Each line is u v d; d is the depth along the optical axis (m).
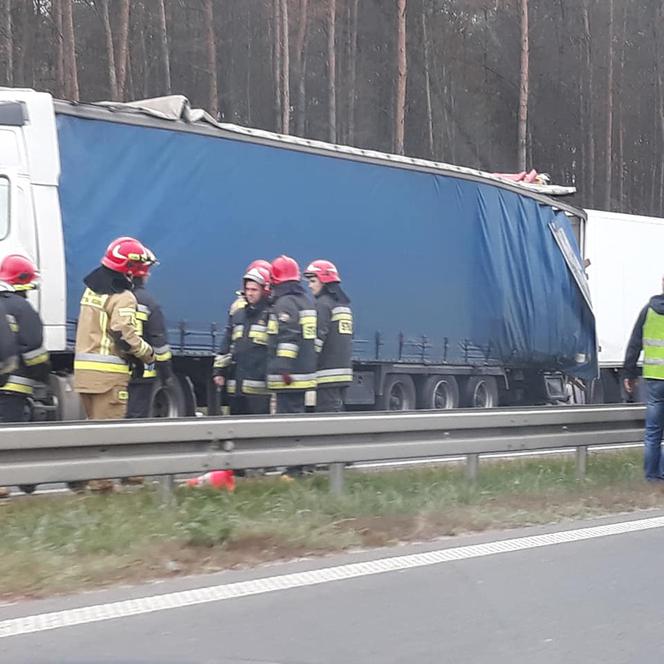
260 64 35.09
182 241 11.38
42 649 5.00
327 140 33.44
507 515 8.23
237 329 10.05
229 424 7.85
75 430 7.16
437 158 38.06
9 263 8.48
